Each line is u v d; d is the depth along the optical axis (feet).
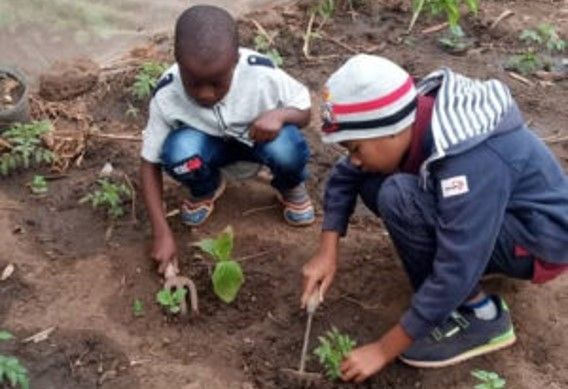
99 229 7.61
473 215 5.70
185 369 6.46
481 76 9.53
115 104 9.00
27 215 7.72
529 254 6.23
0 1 9.81
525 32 10.07
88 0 9.99
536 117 9.04
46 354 6.57
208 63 6.42
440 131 5.68
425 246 6.18
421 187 5.98
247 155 7.55
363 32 10.18
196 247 7.45
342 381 6.31
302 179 7.48
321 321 6.82
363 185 6.67
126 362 6.51
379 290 7.09
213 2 10.32
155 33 9.87
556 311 6.97
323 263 6.66
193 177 7.25
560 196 6.07
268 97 7.04
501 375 6.48
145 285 7.09
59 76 9.02
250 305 6.93
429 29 10.25
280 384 6.33
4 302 6.97
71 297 7.01
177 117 7.10
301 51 9.80
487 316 6.51
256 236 7.58
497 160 5.72
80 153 8.36
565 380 6.47
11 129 8.26
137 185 8.04
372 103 5.61
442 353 6.46
